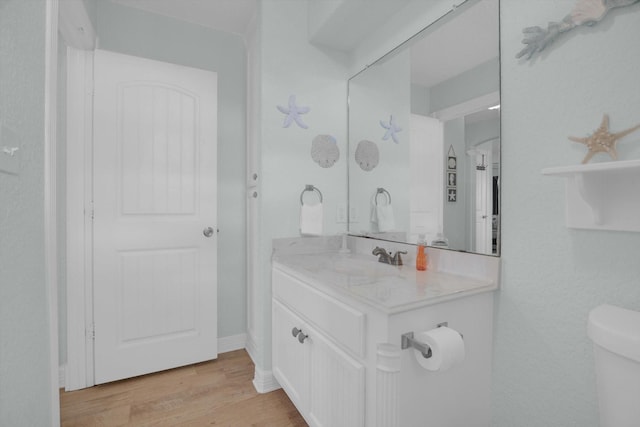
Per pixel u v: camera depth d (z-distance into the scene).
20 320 0.74
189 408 1.62
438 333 0.91
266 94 1.77
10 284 0.69
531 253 1.03
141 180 1.94
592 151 0.86
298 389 1.42
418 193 1.50
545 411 1.00
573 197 0.91
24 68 0.77
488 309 1.13
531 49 1.01
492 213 1.15
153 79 1.97
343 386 1.08
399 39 1.60
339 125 2.00
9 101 0.69
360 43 1.90
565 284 0.94
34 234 0.82
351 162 1.98
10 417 0.69
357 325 1.00
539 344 1.01
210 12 2.08
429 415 1.00
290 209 1.85
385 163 1.71
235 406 1.64
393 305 0.90
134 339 1.94
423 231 1.47
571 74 0.92
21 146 0.75
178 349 2.04
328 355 1.17
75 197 1.79
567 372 0.94
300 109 1.87
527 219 1.04
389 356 0.91
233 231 2.34
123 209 1.90
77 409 1.61
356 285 1.12
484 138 1.18
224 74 2.30
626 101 0.81
